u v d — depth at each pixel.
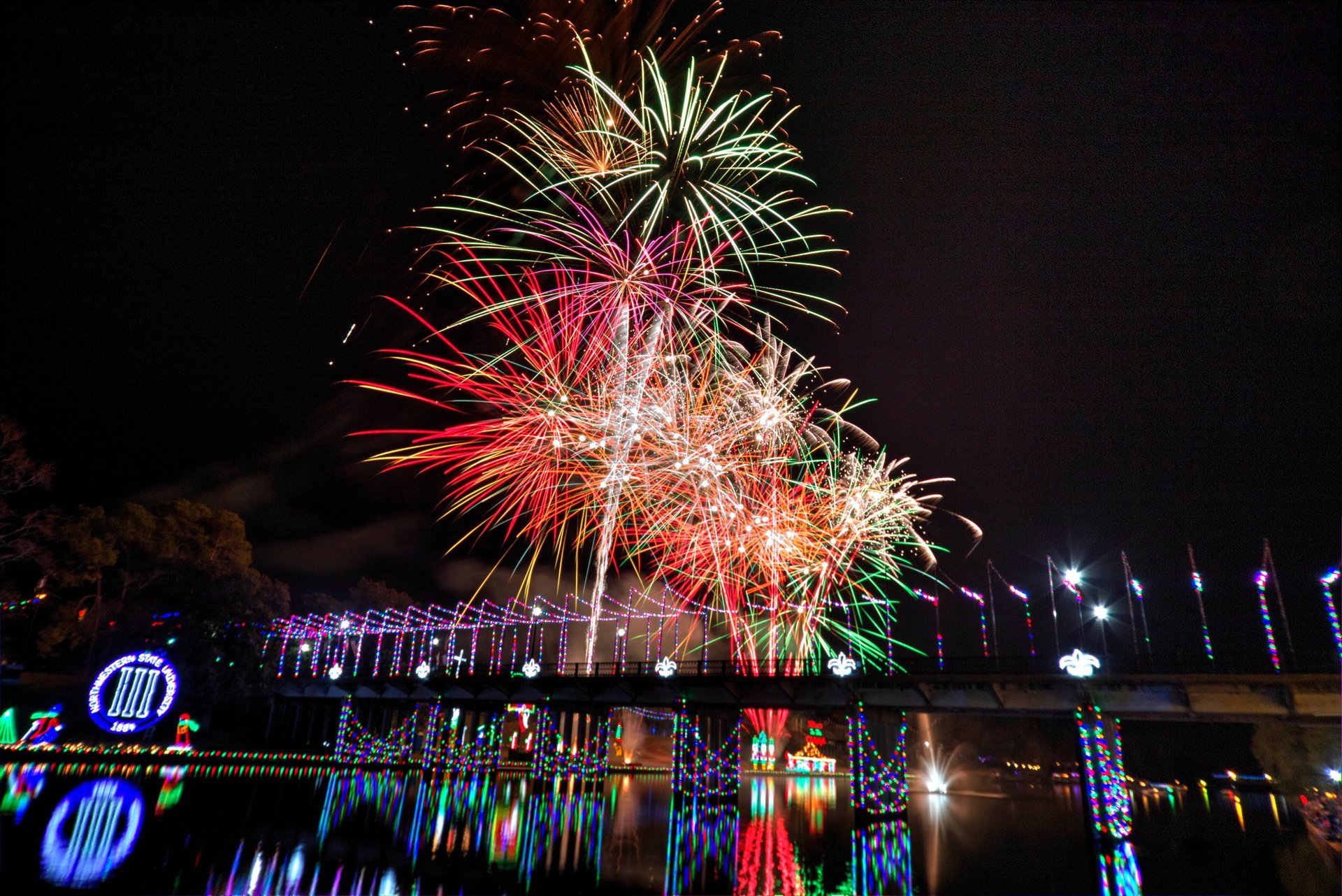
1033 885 29.42
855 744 46.81
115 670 58.44
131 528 71.38
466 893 23.92
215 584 73.75
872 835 43.44
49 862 23.05
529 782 72.25
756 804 63.62
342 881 24.03
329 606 108.50
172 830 30.36
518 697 62.84
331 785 55.22
